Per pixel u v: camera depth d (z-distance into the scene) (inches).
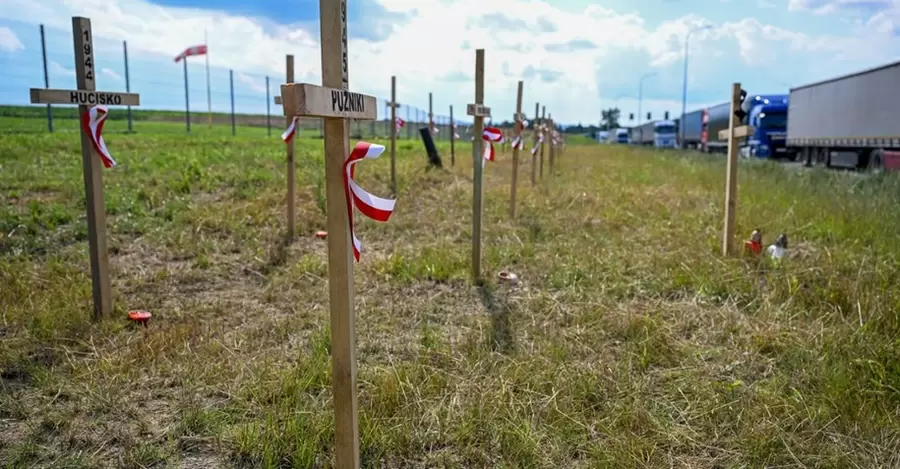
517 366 150.6
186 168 433.4
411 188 437.4
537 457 117.3
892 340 166.9
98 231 177.5
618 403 136.1
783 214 342.3
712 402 136.3
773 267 237.1
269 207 340.2
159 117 1975.9
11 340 160.6
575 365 154.6
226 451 118.3
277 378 144.4
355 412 98.8
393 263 239.9
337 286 93.4
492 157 287.3
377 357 162.2
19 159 454.3
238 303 203.8
